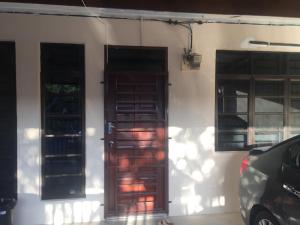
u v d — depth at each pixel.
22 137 5.16
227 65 5.71
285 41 5.77
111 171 5.45
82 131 5.35
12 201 4.84
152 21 5.43
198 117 5.61
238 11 5.39
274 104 5.88
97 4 5.08
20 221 5.20
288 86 5.89
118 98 5.42
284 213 3.64
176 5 5.16
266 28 5.72
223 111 5.75
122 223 5.33
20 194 5.20
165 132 5.52
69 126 5.35
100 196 5.40
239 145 5.82
